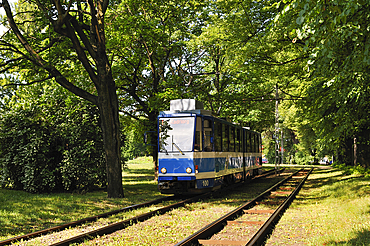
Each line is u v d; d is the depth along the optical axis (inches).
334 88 433.1
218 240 280.5
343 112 482.9
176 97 764.6
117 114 615.2
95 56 603.8
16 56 652.7
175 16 856.3
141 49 820.6
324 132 626.8
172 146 578.6
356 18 290.5
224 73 1050.7
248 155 912.3
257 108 1267.2
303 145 2080.5
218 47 960.9
